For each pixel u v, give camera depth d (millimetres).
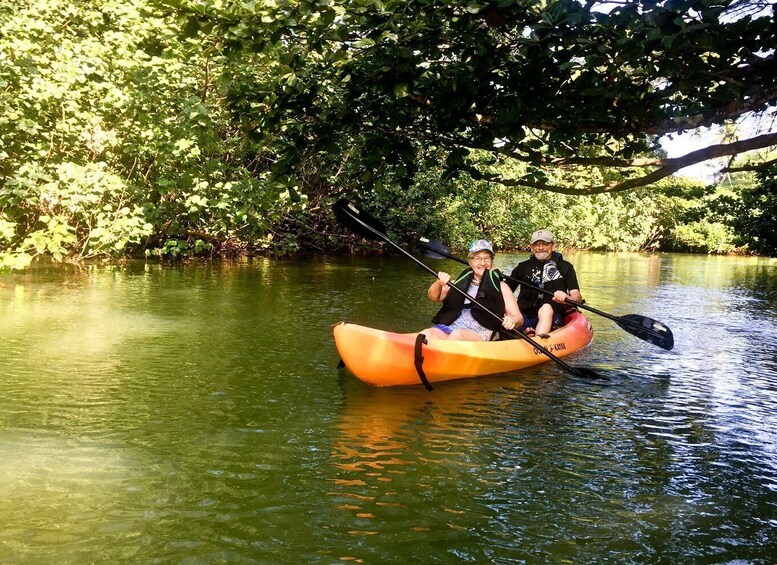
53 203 12211
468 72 4582
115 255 15148
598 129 5008
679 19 3742
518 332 6297
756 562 3000
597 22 3977
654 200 37156
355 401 5199
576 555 3014
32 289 10242
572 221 32625
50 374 5625
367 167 5250
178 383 5504
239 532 3113
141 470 3764
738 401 5496
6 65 11188
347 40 4500
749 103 4410
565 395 5559
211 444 4191
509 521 3305
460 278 6562
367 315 9211
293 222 19859
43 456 3924
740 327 9320
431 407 5117
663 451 4309
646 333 7066
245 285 11938
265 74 8953
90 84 12430
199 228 16219
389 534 3143
